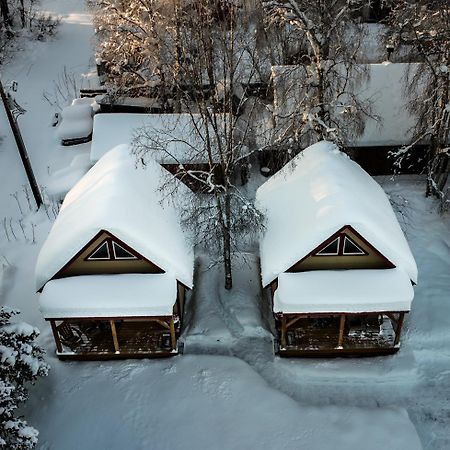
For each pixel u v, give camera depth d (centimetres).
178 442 1833
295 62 2672
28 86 4053
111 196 2036
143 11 2958
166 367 2086
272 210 2261
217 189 2116
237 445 1816
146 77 3272
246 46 1948
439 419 1917
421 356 2117
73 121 3516
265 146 2298
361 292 1953
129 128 3081
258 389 1986
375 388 2020
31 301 2408
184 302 2380
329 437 1830
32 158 3388
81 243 1933
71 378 2064
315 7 2486
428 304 2277
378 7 3591
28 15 4750
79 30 4731
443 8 2412
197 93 2130
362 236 1934
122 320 2039
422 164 2997
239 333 2208
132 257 1998
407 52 3167
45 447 1847
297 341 2148
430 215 2752
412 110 2714
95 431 1884
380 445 1805
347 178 2186
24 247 2711
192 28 1920
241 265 2475
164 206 2233
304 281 1994
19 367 1789
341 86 2816
